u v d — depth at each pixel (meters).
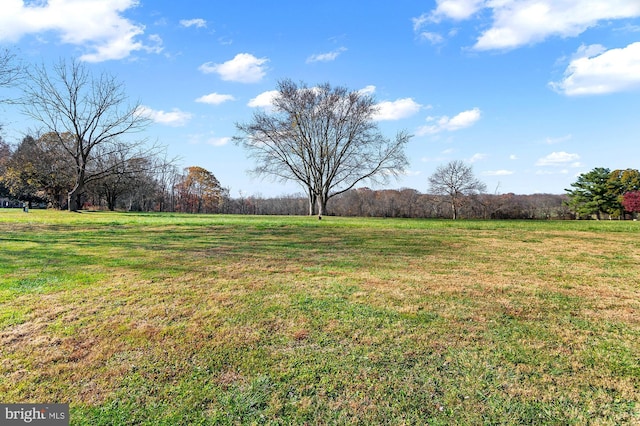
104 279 6.28
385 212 47.41
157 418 2.61
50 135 37.25
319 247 10.61
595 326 4.27
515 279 6.59
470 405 2.75
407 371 3.23
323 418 2.61
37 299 5.11
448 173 45.75
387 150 36.12
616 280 6.57
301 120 35.59
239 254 9.16
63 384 3.01
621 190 43.19
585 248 10.77
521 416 2.63
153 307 4.82
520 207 45.38
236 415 2.64
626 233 15.39
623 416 2.63
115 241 11.53
